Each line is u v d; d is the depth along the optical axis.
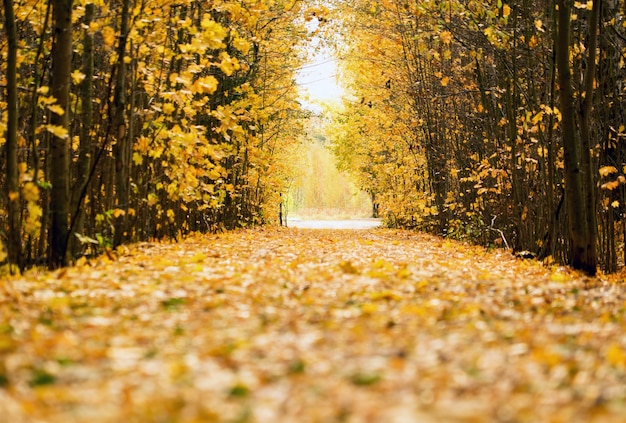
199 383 4.47
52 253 11.23
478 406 3.97
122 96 12.72
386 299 7.81
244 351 5.23
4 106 12.44
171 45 15.45
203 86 12.32
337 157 53.06
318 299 7.86
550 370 4.71
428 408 3.96
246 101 20.23
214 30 12.53
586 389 4.31
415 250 17.55
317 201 104.19
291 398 4.19
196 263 10.98
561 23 12.96
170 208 17.69
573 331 6.05
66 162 11.32
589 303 8.27
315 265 11.40
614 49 15.73
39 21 12.54
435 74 24.19
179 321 6.48
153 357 5.11
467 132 24.53
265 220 36.59
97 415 3.87
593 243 13.22
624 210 15.79
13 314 6.62
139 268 10.16
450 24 17.95
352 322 6.39
